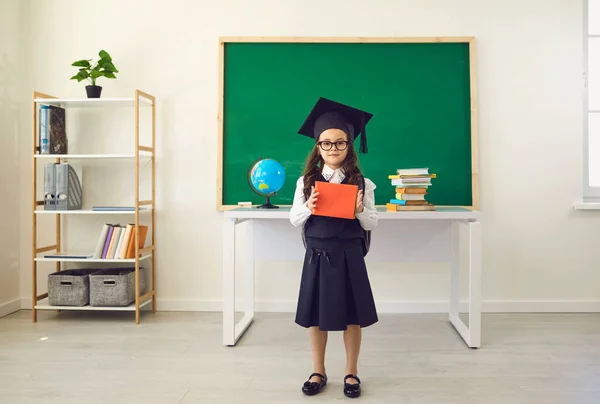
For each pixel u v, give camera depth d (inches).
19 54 125.9
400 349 95.7
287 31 123.8
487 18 122.3
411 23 122.8
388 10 122.9
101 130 125.7
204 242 125.3
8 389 75.8
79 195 122.6
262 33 124.0
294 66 123.3
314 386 74.3
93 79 117.1
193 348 96.2
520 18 122.0
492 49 122.4
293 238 114.5
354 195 73.4
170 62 124.8
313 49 123.2
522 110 122.4
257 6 124.0
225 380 80.0
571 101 122.3
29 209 127.6
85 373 82.6
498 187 122.8
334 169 78.7
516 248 123.0
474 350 94.8
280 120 123.6
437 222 112.2
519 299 123.3
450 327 110.7
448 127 122.7
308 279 75.2
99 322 114.3
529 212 122.8
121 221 126.6
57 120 118.7
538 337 102.6
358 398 73.0
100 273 120.5
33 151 114.5
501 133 122.4
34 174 114.8
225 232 97.9
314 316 74.6
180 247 125.6
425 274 123.9
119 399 72.2
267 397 73.4
